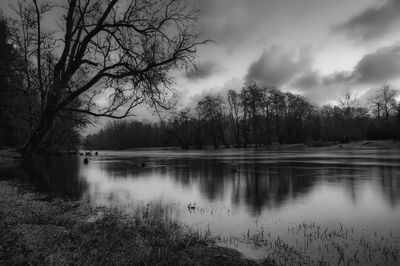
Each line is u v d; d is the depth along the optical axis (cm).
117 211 1198
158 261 629
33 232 732
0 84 1889
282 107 9262
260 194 1620
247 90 9381
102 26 1550
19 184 1862
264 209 1276
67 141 2686
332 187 1770
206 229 976
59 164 3706
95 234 792
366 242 852
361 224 1038
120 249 676
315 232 948
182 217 1135
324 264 701
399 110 8200
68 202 1359
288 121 9350
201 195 1616
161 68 1530
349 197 1490
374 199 1430
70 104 1642
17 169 2784
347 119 9081
